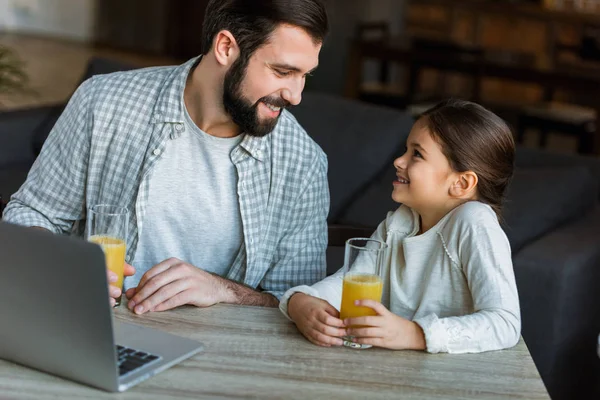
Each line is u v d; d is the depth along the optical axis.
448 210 1.70
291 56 1.57
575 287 2.60
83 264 1.17
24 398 1.21
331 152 3.33
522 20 7.81
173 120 1.76
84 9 10.05
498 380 1.37
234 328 1.50
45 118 3.78
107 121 1.81
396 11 8.39
